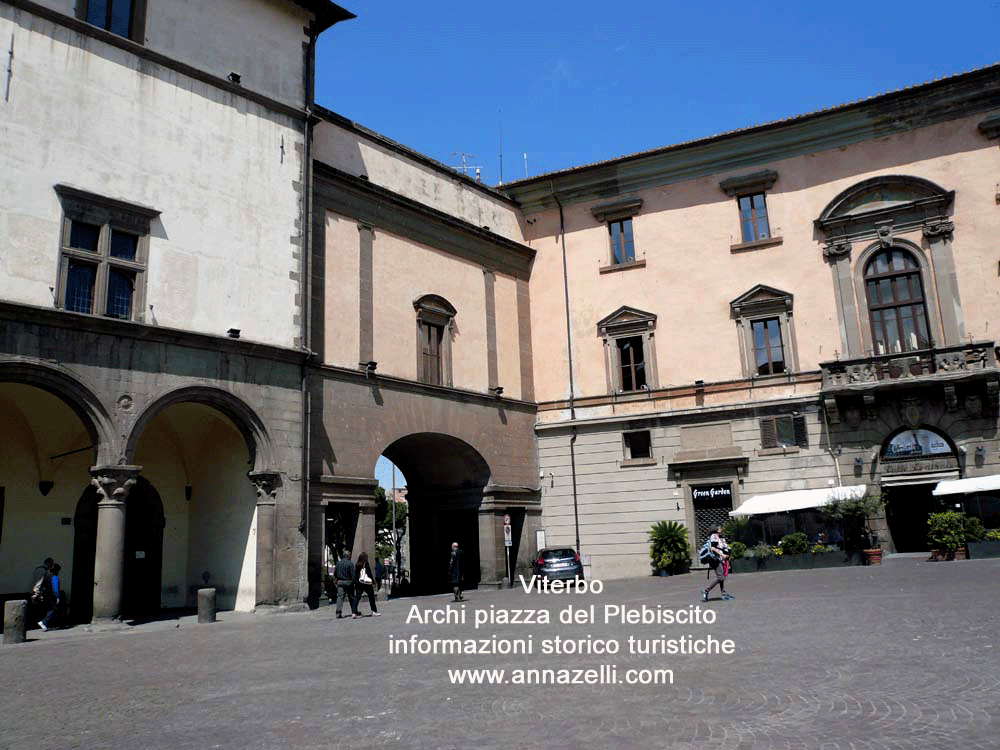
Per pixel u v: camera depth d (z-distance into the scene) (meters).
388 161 30.48
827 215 31.25
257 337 23.50
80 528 24.30
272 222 24.55
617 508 33.03
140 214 21.30
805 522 29.97
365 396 27.47
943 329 29.09
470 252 33.34
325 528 26.27
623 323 34.12
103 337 20.02
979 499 28.83
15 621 16.92
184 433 25.84
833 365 29.69
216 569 24.80
